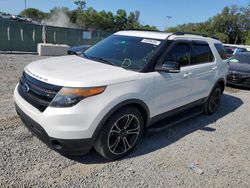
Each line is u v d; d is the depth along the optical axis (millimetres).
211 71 5711
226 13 80750
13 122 4613
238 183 3678
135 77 3791
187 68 4895
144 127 4219
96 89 3312
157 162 3906
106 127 3502
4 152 3654
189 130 5238
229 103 7715
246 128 5723
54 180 3240
